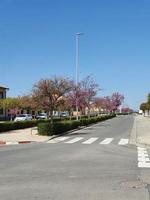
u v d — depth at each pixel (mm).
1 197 9680
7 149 23094
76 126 45969
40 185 11281
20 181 11945
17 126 43594
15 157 18531
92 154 20047
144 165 15711
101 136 34781
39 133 34188
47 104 43062
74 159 17703
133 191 10406
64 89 43844
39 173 13508
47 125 33938
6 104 78188
